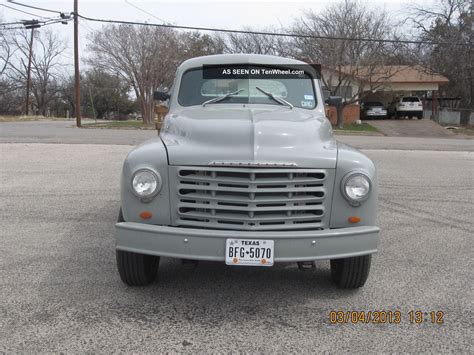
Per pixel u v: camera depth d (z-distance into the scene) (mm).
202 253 3418
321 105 5137
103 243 5297
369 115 37094
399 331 3432
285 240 3400
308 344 3225
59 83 69375
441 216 6949
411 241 5680
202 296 3984
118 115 72875
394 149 16750
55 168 10492
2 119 41531
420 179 10266
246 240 3389
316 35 31156
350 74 31000
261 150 3586
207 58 5363
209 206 3520
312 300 3943
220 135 3752
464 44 33375
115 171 10195
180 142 3803
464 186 9516
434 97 38594
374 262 4910
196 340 3246
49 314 3564
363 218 3645
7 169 10242
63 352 3053
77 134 20016
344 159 3637
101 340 3213
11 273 4359
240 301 3902
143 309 3699
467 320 3619
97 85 65562
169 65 35406
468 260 5020
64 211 6723
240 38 36781
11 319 3473
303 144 3770
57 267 4531
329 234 3463
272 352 3113
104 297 3895
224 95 5074
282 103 5039
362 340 3295
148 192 3549
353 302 3916
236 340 3260
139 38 35094
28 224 6035
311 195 3602
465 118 36469
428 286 4277
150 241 3479
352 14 31125
